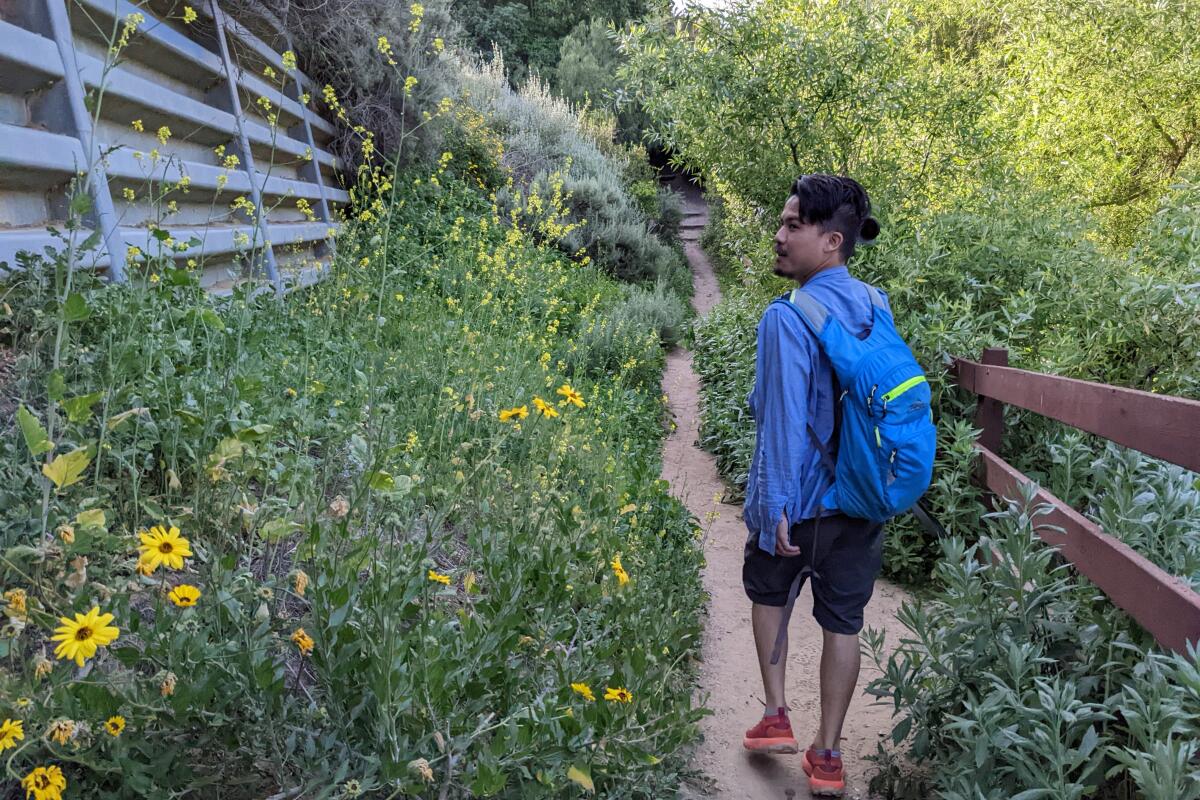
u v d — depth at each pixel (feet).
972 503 14.55
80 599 5.80
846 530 9.23
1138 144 40.19
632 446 22.39
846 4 25.04
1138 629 7.64
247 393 8.89
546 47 95.35
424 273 26.22
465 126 44.68
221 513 7.68
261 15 23.11
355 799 5.67
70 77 12.91
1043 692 7.17
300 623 6.95
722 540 18.84
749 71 24.38
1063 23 40.11
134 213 15.19
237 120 20.40
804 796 9.60
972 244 19.01
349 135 30.14
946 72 26.71
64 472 5.96
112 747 5.42
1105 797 7.70
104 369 9.47
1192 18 38.73
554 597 8.54
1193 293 13.39
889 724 11.08
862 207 9.55
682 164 28.66
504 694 7.28
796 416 8.99
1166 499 8.20
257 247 19.27
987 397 14.74
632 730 7.42
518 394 17.42
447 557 10.77
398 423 13.35
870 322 9.13
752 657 13.05
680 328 44.55
